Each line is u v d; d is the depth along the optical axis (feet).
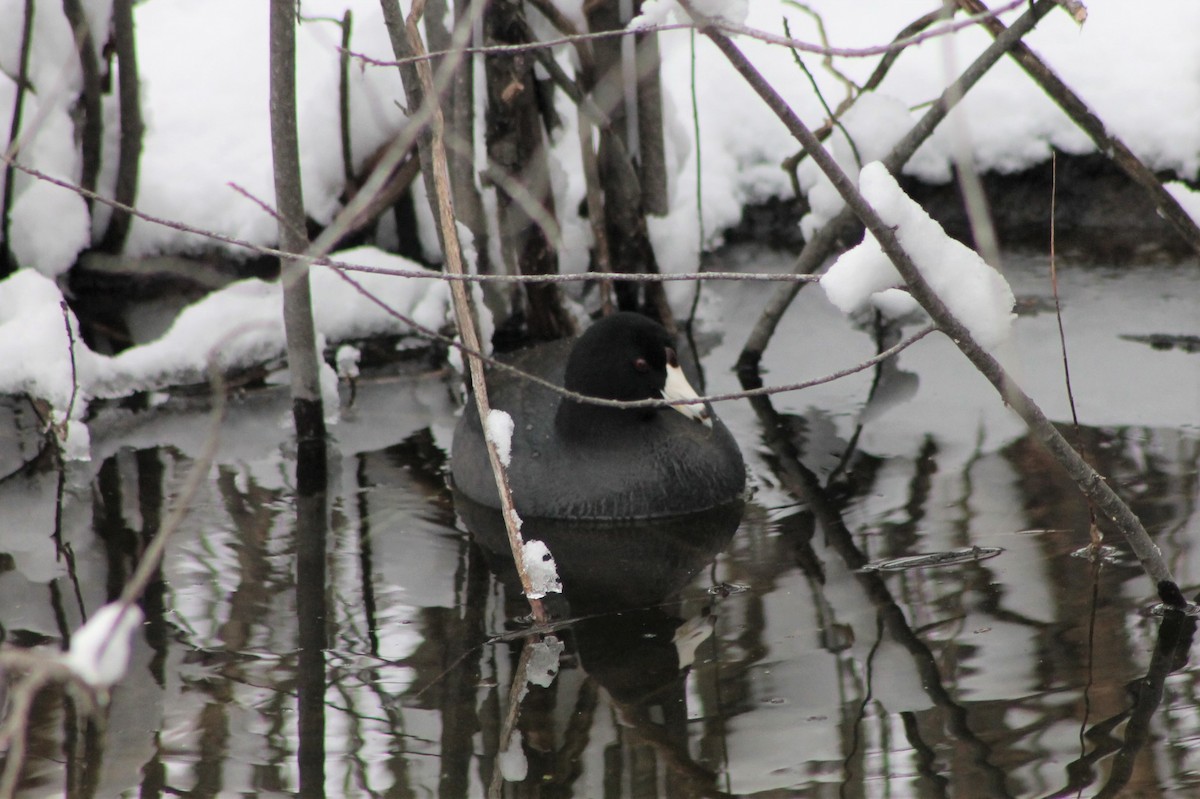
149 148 38.42
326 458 29.73
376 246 38.42
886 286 16.58
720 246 39.47
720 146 40.29
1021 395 17.83
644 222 35.29
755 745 17.89
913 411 29.73
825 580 22.81
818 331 34.88
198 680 20.15
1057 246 37.78
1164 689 18.53
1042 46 39.86
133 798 17.13
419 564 24.62
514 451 29.14
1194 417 27.45
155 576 23.91
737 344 34.40
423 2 20.81
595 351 28.09
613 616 22.24
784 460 28.17
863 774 16.99
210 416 32.19
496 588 23.58
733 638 21.03
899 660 19.86
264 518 26.55
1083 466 18.99
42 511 26.89
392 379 34.22
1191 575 21.42
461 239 31.42
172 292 37.58
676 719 18.74
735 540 24.97
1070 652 19.67
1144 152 38.01
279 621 22.16
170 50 41.14
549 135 34.73
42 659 9.25
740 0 18.97
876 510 25.32
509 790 17.19
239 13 42.04
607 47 33.68
